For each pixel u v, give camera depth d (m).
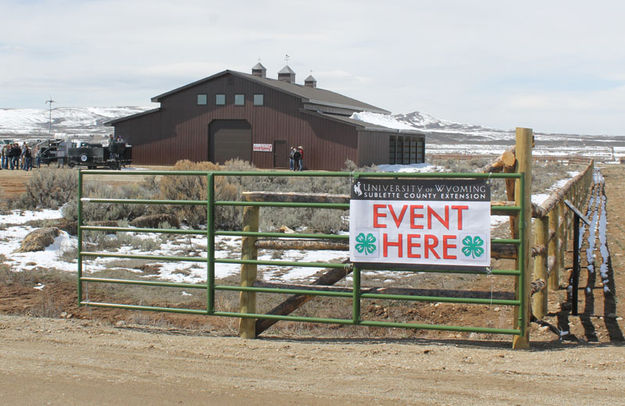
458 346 8.11
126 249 15.60
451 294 8.03
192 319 10.45
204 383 6.32
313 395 6.00
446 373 6.74
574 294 10.05
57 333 8.38
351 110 66.50
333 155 53.88
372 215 8.00
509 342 8.47
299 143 54.91
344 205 8.18
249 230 8.65
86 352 7.41
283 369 6.86
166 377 6.50
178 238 17.19
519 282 7.81
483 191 7.67
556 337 8.86
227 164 36.31
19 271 13.08
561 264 13.15
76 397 5.88
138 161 59.31
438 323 10.14
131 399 5.85
